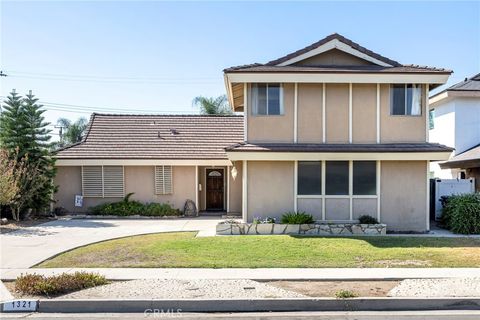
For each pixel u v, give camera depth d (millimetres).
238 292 7520
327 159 14469
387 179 14844
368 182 14852
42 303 7027
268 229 13852
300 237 12930
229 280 8305
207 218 19328
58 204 20656
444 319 6539
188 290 7645
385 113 15148
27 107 19125
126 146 21375
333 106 15195
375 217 14773
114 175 20625
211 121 23812
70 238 13328
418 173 14797
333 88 15195
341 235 13492
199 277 8562
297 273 8805
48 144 19406
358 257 10211
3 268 9391
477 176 19438
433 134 23156
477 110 20734
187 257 10250
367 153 14273
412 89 15148
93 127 22969
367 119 15148
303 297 7215
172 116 24172
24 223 17203
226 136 22391
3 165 16469
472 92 20391
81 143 21594
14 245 12125
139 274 8805
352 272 8883
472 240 12516
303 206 14898
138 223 17406
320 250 10969
